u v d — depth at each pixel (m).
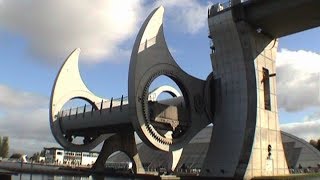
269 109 41.09
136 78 37.94
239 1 39.31
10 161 65.81
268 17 38.06
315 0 34.00
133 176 42.72
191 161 70.19
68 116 54.22
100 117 48.16
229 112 40.81
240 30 39.62
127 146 50.44
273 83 42.41
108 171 47.81
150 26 40.19
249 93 39.50
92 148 57.84
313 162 64.12
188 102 43.31
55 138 54.28
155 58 40.28
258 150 38.31
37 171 43.47
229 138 40.00
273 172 40.28
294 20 38.34
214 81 43.47
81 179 37.50
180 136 42.16
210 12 42.22
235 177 37.06
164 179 38.44
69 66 56.66
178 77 42.41
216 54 42.44
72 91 56.31
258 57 40.38
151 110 39.25
